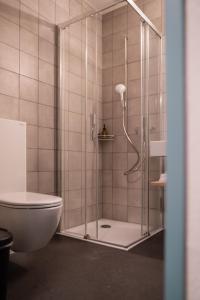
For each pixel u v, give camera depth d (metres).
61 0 2.23
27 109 1.89
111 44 2.62
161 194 2.30
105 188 2.62
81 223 2.36
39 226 1.28
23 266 1.46
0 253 1.02
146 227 2.15
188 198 0.42
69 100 2.26
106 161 2.62
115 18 2.60
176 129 0.43
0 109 1.70
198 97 0.42
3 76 1.72
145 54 2.18
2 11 1.73
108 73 2.63
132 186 2.43
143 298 1.13
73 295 1.15
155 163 2.21
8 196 1.45
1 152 1.61
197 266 0.41
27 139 1.89
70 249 1.74
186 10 0.43
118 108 2.54
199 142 0.41
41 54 2.02
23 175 1.75
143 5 2.44
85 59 2.44
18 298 1.12
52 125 2.12
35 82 1.96
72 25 2.29
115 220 2.53
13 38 1.80
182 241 0.42
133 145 2.37
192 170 0.42
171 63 0.44
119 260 1.55
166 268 0.44
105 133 2.55
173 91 0.43
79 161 2.35
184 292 0.42
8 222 1.30
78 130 2.35
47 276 1.33
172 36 0.43
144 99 2.19
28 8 1.92
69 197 2.23
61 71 2.17
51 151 2.11
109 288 1.21
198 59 0.42
